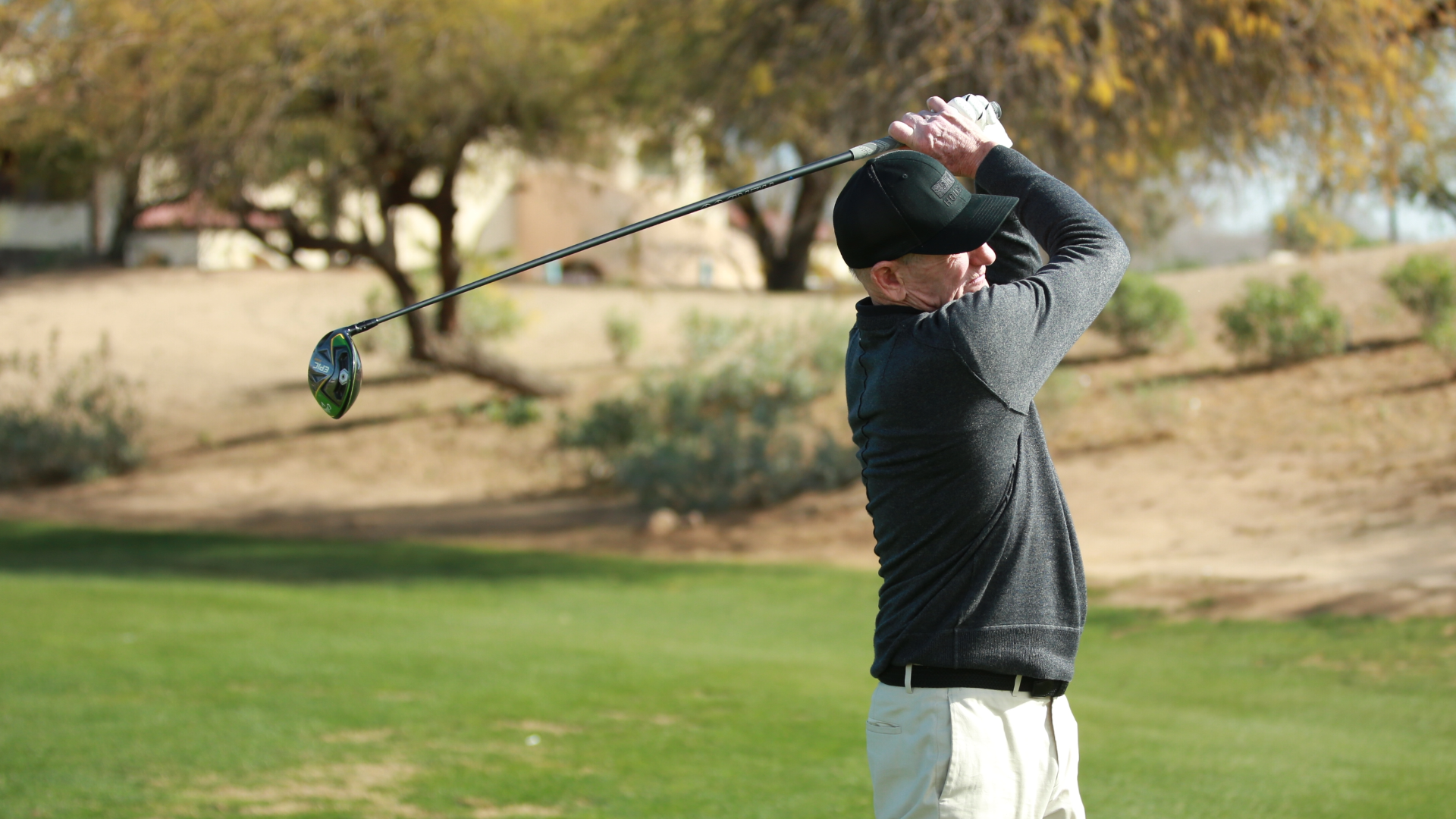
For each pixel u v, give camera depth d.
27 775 9.62
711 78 27.84
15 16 31.56
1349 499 24.73
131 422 41.12
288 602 19.78
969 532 4.16
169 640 15.83
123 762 10.03
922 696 4.24
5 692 12.68
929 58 22.94
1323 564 20.91
